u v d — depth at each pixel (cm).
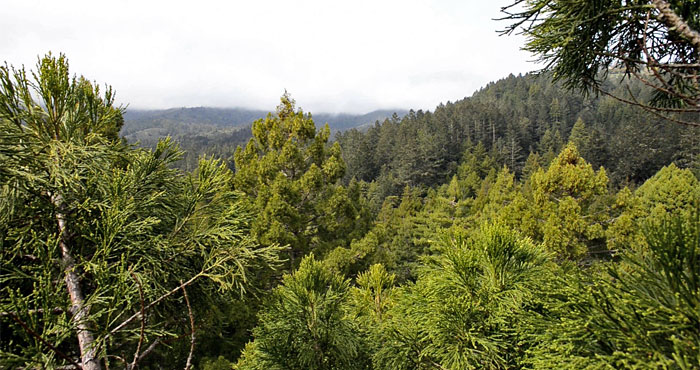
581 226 1127
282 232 1011
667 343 125
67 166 295
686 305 117
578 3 157
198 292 353
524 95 12675
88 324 266
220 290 340
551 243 1127
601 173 1309
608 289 142
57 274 282
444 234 284
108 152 315
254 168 1283
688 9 138
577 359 135
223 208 374
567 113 9144
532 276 237
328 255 1079
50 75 300
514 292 227
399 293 308
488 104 10481
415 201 3894
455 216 2931
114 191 276
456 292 256
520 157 7325
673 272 126
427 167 6681
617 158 5466
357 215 1379
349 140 9275
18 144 283
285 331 301
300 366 288
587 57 186
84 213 286
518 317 212
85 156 296
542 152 7156
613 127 7612
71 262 281
